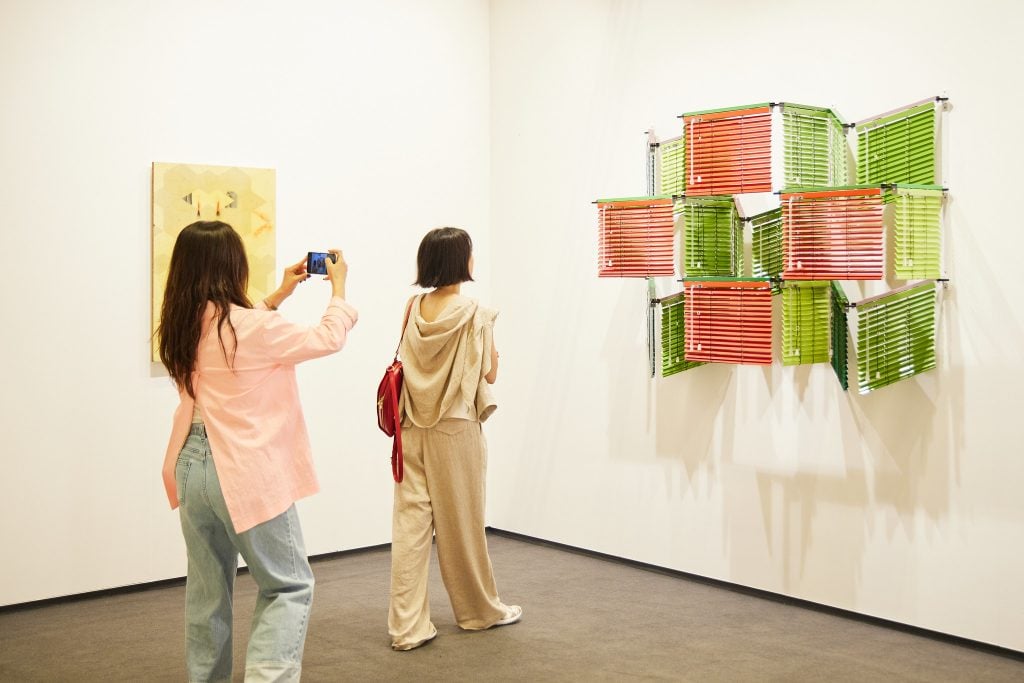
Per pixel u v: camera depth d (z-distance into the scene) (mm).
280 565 2705
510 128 5379
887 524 3787
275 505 2664
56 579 4215
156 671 3346
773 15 4148
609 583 4453
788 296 3715
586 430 4980
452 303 3637
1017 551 3426
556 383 5141
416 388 3602
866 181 3844
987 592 3506
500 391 5465
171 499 2785
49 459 4195
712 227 4168
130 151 4359
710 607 4070
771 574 4180
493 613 3779
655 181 4465
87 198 4254
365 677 3252
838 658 3436
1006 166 3424
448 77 5348
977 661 3412
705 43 4410
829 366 3959
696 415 4465
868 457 3842
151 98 4406
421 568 3617
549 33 5141
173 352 2676
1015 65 3395
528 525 5316
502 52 5418
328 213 4922
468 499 3674
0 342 4074
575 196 5016
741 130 3732
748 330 3768
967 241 3529
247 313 2695
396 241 5160
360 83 5027
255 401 2684
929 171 3619
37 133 4137
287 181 4789
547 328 5188
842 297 3826
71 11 4203
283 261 4781
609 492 4871
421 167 5250
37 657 3502
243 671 3346
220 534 2740
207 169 4523
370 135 5062
